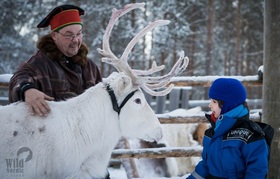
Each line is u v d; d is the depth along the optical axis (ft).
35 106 7.68
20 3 58.23
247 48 76.54
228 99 7.93
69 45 8.58
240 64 74.95
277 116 10.77
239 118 7.86
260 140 7.57
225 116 7.89
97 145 8.27
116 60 8.59
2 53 55.31
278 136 10.79
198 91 65.67
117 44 61.46
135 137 8.70
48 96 8.10
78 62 8.95
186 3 66.74
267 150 7.66
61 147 7.74
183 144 17.57
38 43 8.73
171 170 15.76
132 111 8.50
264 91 11.12
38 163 7.61
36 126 7.71
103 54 8.79
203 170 8.46
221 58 71.46
